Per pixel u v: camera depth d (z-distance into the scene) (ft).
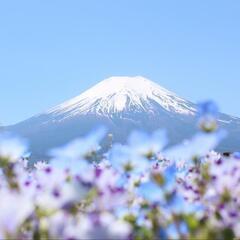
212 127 15.28
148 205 15.58
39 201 13.35
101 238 11.73
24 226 13.10
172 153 15.90
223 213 14.66
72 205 13.35
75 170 16.25
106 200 14.07
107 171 15.65
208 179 18.11
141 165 17.42
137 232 14.60
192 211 14.15
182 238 13.78
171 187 14.32
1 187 17.04
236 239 14.32
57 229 12.39
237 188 16.70
